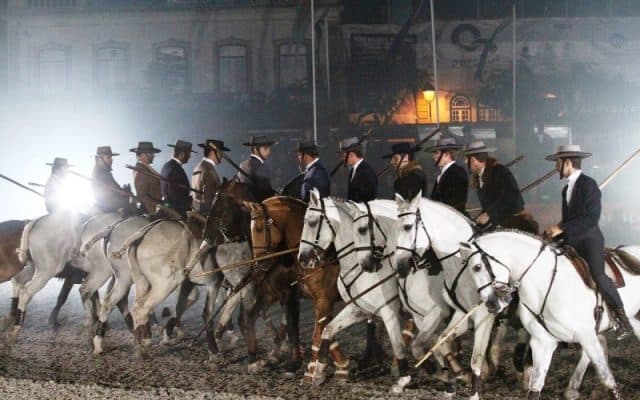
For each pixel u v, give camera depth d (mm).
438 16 43094
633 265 8938
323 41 42969
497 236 8328
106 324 11789
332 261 10070
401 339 9633
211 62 43719
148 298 11430
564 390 9125
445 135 38594
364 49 42531
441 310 9281
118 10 43719
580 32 42125
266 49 43500
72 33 44000
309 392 9547
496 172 9656
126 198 13555
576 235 8508
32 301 16906
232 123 42844
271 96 43344
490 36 42281
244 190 11406
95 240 11992
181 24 43875
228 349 12008
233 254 11414
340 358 10023
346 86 42500
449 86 42438
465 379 9164
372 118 42312
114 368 10820
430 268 9078
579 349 10773
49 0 44500
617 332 8633
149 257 11391
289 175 41156
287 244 10711
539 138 40188
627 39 42062
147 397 9234
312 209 9805
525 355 9391
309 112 42562
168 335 12234
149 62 43938
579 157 8719
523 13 43281
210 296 11680
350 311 9914
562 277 8227
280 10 43344
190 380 10172
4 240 12844
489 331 8812
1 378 10148
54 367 10883
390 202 9859
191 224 11672
